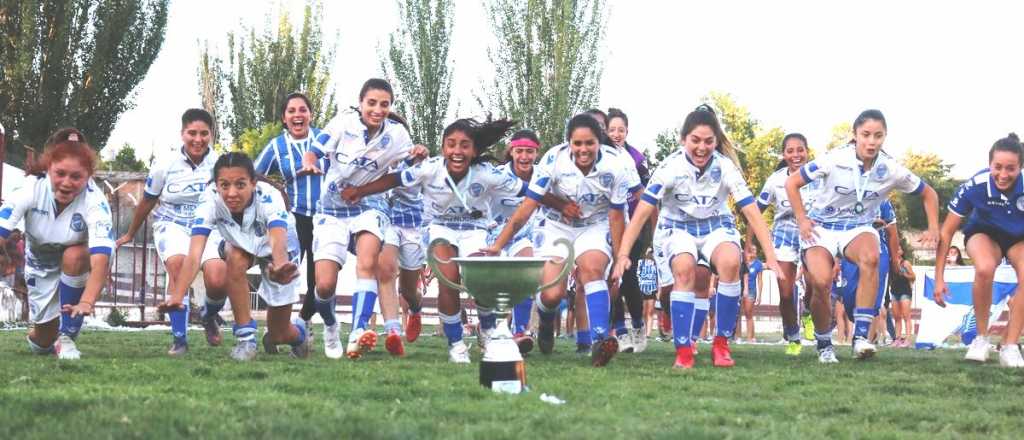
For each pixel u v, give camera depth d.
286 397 4.38
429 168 7.54
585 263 7.31
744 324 24.92
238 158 6.67
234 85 39.69
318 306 7.58
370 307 7.39
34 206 6.75
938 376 6.54
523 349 8.18
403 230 8.12
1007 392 5.52
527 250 7.94
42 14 28.88
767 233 7.25
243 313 7.08
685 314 7.16
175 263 7.77
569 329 15.95
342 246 7.58
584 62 31.62
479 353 8.56
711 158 7.29
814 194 8.48
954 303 13.60
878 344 16.33
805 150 9.55
